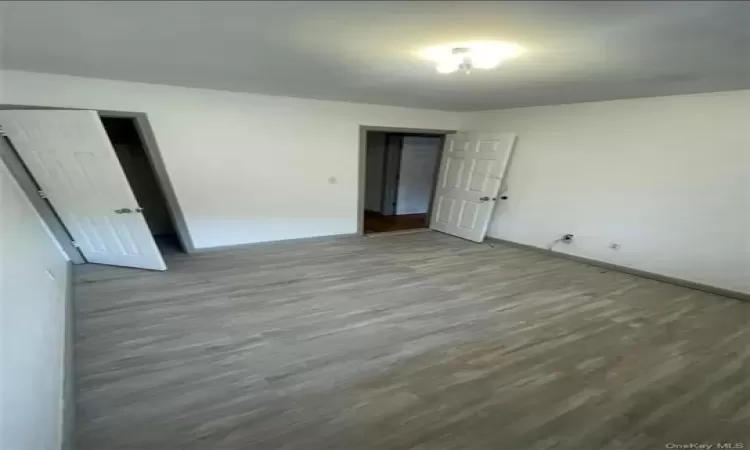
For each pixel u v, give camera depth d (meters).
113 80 4.21
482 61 2.74
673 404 2.40
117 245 4.46
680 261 4.41
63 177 4.06
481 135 6.12
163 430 2.12
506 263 5.16
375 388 2.52
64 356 2.65
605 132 4.89
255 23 2.04
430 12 1.82
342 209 6.17
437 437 2.12
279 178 5.52
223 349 2.92
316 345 3.01
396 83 3.93
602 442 2.10
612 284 4.43
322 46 2.53
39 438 1.67
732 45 2.29
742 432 2.18
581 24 1.95
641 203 4.66
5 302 1.78
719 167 4.04
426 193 8.84
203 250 5.24
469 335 3.21
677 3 1.63
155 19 1.99
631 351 2.99
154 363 2.72
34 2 1.73
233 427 2.16
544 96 4.59
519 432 2.16
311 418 2.24
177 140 4.73
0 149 3.82
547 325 3.40
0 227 2.21
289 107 5.34
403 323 3.40
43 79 3.88
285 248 5.56
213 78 3.95
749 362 2.86
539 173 5.68
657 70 3.03
